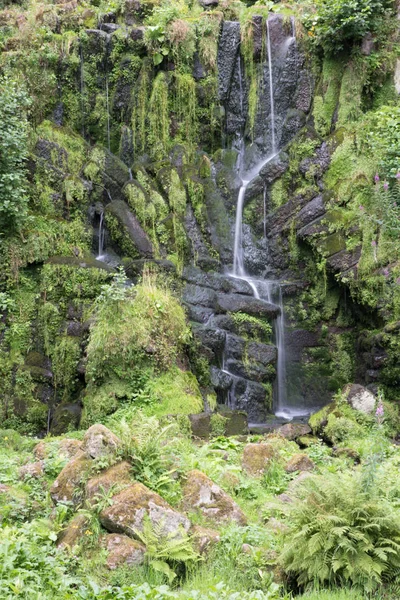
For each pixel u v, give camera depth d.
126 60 13.80
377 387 10.84
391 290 11.34
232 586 5.05
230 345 11.17
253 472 7.23
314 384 12.30
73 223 12.15
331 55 13.91
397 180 11.48
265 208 13.38
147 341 9.76
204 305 11.51
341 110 13.51
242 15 14.66
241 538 5.52
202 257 12.55
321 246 12.17
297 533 5.10
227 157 14.05
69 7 14.38
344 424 9.39
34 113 12.82
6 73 12.73
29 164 12.16
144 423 6.48
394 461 7.73
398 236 11.46
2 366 10.46
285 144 13.90
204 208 12.95
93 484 5.64
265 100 14.38
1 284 11.02
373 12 13.74
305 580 5.08
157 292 10.37
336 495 5.23
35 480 6.60
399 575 4.99
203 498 5.94
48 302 10.91
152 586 4.86
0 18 14.05
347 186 12.46
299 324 12.63
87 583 4.89
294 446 8.62
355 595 4.79
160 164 13.21
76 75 13.64
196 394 9.83
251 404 10.98
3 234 11.23
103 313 9.88
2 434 8.78
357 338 12.27
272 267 13.20
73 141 12.94
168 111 13.86
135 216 12.37
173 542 5.23
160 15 14.10
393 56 13.75
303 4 14.90
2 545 4.91
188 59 14.16
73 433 8.93
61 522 5.67
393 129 12.13
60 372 10.49
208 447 8.11
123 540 5.27
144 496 5.46
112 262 12.12
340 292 12.56
